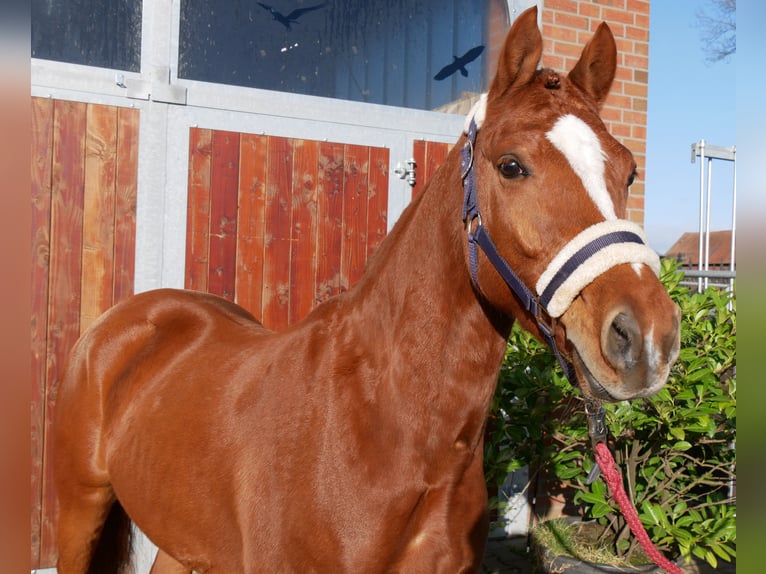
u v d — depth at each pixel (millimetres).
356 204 3305
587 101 1271
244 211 3090
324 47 3332
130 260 2900
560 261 1108
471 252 1280
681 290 2865
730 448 2633
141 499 1758
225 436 1521
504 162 1193
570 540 2857
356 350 1413
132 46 2920
